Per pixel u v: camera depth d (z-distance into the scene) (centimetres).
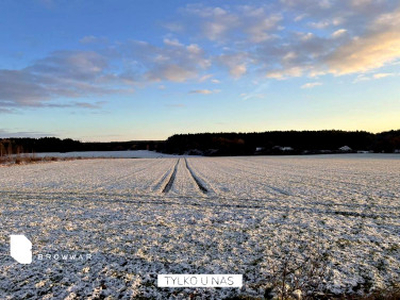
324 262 696
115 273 643
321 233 934
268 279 610
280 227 1009
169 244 832
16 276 629
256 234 925
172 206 1398
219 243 838
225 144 13550
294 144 13575
